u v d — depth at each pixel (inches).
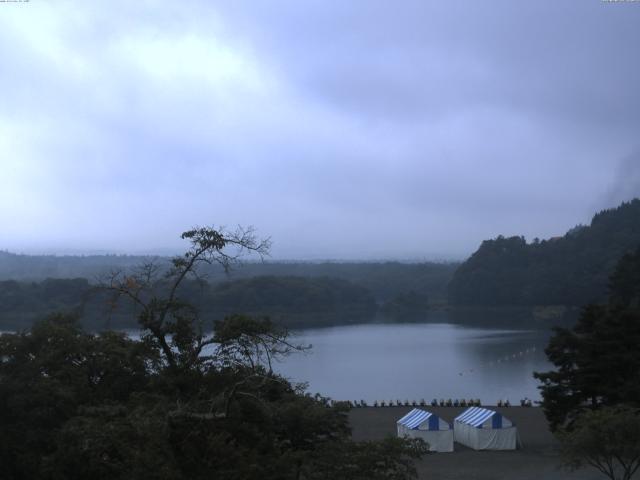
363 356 5812.0
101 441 992.9
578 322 2453.2
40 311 6067.9
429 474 1904.5
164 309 1211.2
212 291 6235.2
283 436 1157.1
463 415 2394.2
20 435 1284.4
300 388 1402.6
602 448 1467.8
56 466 1133.7
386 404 3472.0
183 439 933.2
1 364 1385.3
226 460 922.7
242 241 1203.2
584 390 2201.0
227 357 1203.9
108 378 1451.8
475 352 6028.5
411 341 6948.8
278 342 1381.6
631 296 4554.6
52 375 1391.5
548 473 1899.6
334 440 1090.1
